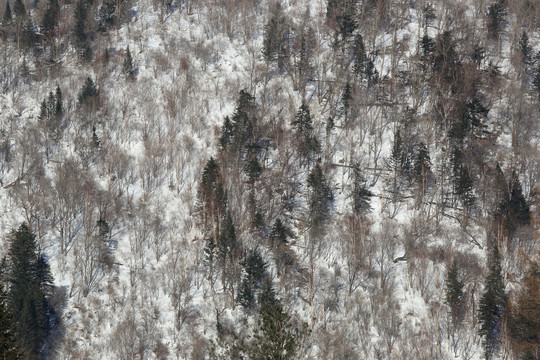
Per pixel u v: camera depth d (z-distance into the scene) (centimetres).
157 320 6844
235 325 6738
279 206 8262
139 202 8350
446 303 6856
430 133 9169
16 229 7794
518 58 10788
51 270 7356
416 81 10269
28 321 6247
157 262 7506
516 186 8100
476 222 7919
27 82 10781
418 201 8162
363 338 6488
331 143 9294
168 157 9081
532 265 7038
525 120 9312
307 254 7544
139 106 10156
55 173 8694
